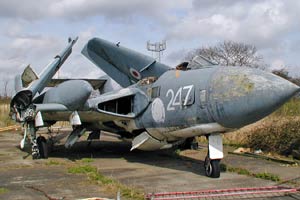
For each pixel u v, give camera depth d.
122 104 11.12
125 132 11.92
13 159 11.11
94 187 7.00
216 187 7.10
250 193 6.43
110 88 13.34
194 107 8.34
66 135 18.28
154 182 7.59
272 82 7.34
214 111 7.87
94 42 12.16
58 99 10.30
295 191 6.60
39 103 11.38
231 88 7.65
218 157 8.14
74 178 7.94
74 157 11.62
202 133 8.47
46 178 7.96
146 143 10.42
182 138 9.76
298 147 10.97
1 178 8.02
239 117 7.59
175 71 9.80
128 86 12.09
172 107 9.02
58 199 6.04
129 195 6.34
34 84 10.74
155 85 9.94
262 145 12.20
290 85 7.19
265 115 7.53
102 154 12.32
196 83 8.48
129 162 10.50
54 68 11.72
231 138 14.28
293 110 17.20
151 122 9.80
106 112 10.25
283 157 11.07
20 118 10.81
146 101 9.96
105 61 12.35
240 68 8.10
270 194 6.45
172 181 7.70
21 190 6.84
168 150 12.85
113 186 6.96
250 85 7.44
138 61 11.27
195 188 7.01
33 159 11.07
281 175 8.26
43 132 20.23
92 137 12.78
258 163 9.98
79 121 10.09
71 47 12.45
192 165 9.86
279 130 12.02
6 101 32.50
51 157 11.61
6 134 21.14
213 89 7.95
